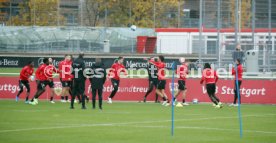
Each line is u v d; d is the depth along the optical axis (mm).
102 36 148625
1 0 156875
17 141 41531
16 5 158000
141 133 46906
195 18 164750
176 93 83000
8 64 147750
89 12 160750
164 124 54281
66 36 148250
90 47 148000
